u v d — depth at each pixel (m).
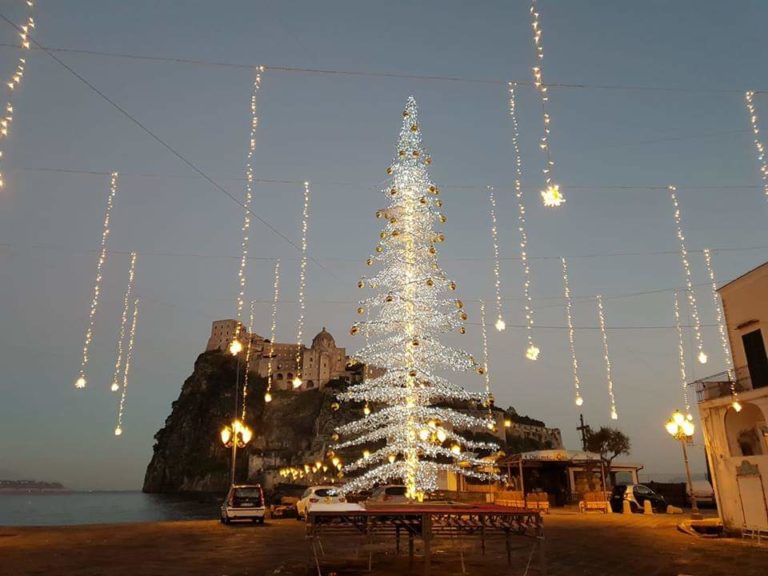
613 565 10.30
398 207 17.69
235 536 15.72
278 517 25.45
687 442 20.31
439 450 17.62
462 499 28.69
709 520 18.42
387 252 17.67
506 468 36.25
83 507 109.75
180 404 177.50
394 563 10.31
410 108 17.98
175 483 159.88
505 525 8.26
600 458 33.84
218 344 183.38
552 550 12.58
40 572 9.32
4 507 122.56
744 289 18.17
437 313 17.25
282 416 149.12
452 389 17.52
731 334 18.67
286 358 160.50
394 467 17.33
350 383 148.00
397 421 19.22
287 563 10.40
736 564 10.51
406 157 17.89
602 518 23.44
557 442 142.62
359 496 21.92
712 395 18.16
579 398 19.25
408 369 16.81
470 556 11.48
